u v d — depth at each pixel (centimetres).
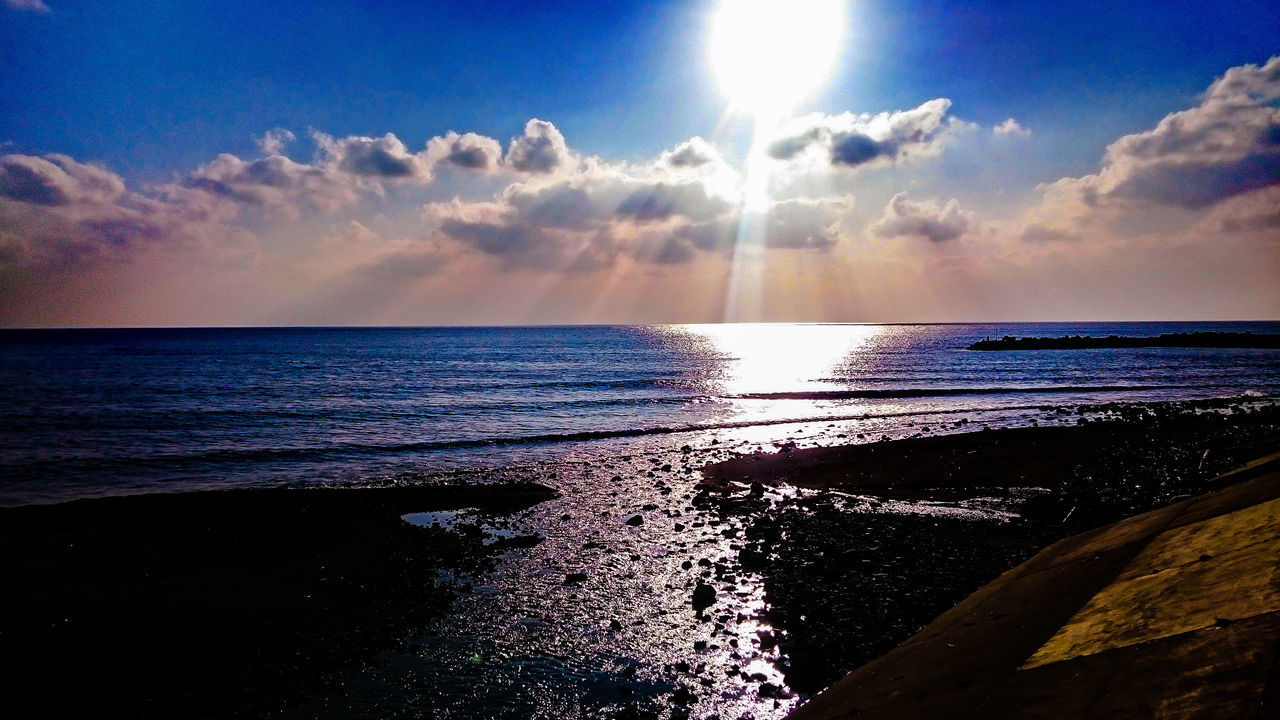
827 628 988
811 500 1802
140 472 2377
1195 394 4581
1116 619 516
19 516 1683
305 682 901
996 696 468
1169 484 1675
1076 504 1547
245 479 2267
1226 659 377
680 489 1995
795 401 4472
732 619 1043
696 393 4959
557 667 924
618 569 1294
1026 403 4206
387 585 1228
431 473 2308
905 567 1216
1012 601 707
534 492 1983
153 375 6669
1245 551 533
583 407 4169
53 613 1080
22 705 848
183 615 1088
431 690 877
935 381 5841
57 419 3569
